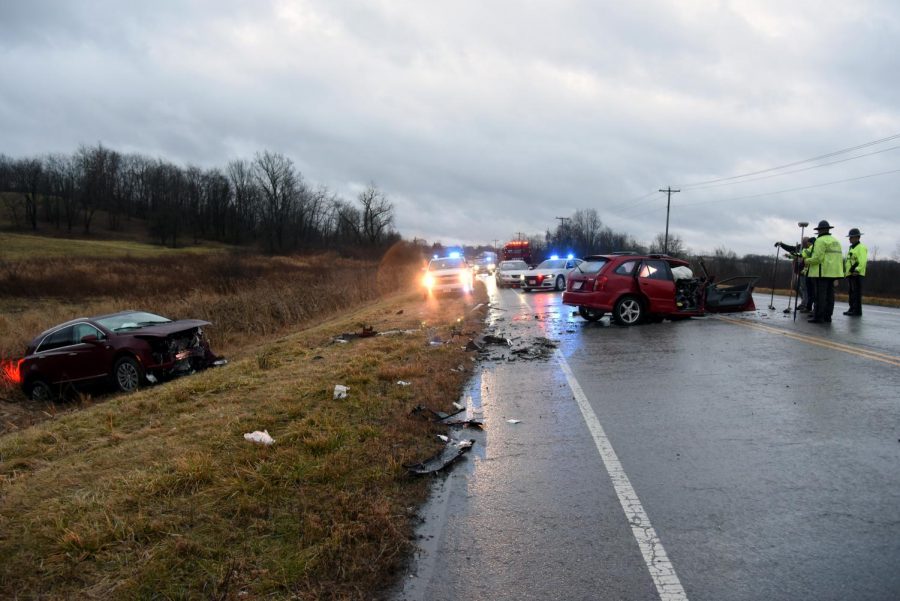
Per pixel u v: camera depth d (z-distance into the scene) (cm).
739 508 354
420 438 493
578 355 888
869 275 3678
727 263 4044
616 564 296
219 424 528
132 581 281
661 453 453
